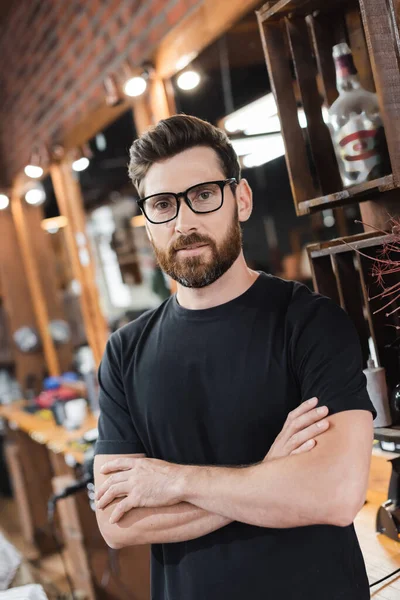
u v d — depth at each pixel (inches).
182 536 45.1
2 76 173.0
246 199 50.2
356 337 45.4
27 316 194.5
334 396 42.6
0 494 210.2
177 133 46.4
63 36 127.3
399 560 53.2
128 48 105.8
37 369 192.4
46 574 142.6
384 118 47.0
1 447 206.1
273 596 43.4
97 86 119.5
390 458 58.0
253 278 49.3
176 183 46.1
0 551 82.0
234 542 44.7
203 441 46.9
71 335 173.3
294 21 58.2
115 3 104.5
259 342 46.0
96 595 118.1
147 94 106.7
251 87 95.4
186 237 45.9
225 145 47.8
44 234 175.0
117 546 48.0
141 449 51.0
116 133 123.4
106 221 138.1
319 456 41.3
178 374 47.7
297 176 58.2
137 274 130.5
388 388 54.6
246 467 43.7
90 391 141.4
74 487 100.5
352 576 44.2
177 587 47.2
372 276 53.2
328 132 59.3
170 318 50.1
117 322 140.7
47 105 146.1
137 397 49.9
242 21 82.7
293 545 43.5
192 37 89.6
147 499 46.3
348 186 55.7
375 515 62.0
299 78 58.1
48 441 128.8
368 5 46.3
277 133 96.8
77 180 145.9
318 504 40.5
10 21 154.3
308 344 44.4
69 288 166.9
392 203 56.4
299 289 47.8
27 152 168.4
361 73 58.5
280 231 114.0
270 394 44.9
